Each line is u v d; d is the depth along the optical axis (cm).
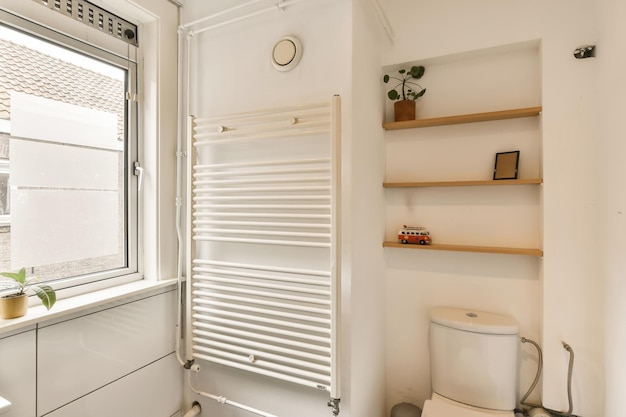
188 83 161
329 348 123
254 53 147
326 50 133
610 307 125
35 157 117
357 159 133
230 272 143
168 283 149
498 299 159
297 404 137
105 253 140
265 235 138
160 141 151
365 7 144
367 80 147
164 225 152
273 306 135
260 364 136
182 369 160
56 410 109
